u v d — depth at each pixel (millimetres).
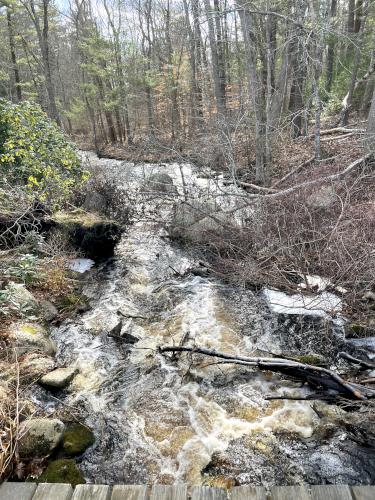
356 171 7504
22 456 3076
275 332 5027
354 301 5113
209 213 7707
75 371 4309
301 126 12250
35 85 21719
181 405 3918
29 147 6855
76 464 3227
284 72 10758
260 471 3188
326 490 1795
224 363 4297
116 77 19656
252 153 10953
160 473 3197
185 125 17984
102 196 8500
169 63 20406
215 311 5613
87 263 7195
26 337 4430
